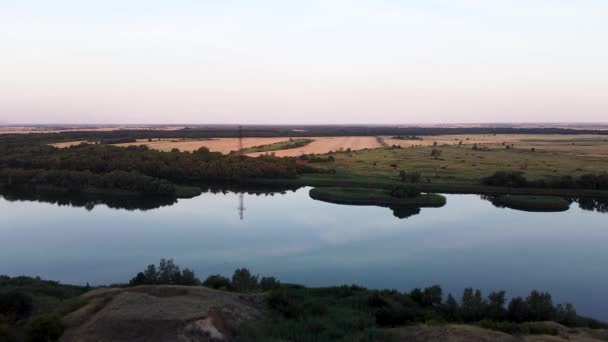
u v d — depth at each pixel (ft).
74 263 159.22
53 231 205.77
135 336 66.18
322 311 87.45
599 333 78.84
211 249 177.88
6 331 67.36
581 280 143.23
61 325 70.74
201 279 139.23
